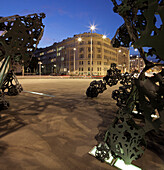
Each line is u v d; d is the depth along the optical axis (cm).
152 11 112
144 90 130
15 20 163
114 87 1022
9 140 191
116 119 148
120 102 311
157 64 132
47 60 7694
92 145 178
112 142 142
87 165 139
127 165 139
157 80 125
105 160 144
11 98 524
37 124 255
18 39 167
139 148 133
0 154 156
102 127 242
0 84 193
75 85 1134
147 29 118
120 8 130
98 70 5125
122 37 237
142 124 251
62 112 337
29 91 740
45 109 366
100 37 5112
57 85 1131
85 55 5097
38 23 177
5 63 174
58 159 148
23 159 147
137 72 374
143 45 122
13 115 309
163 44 111
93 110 357
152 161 147
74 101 476
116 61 6078
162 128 237
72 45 5550
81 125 251
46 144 180
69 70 5362
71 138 198
